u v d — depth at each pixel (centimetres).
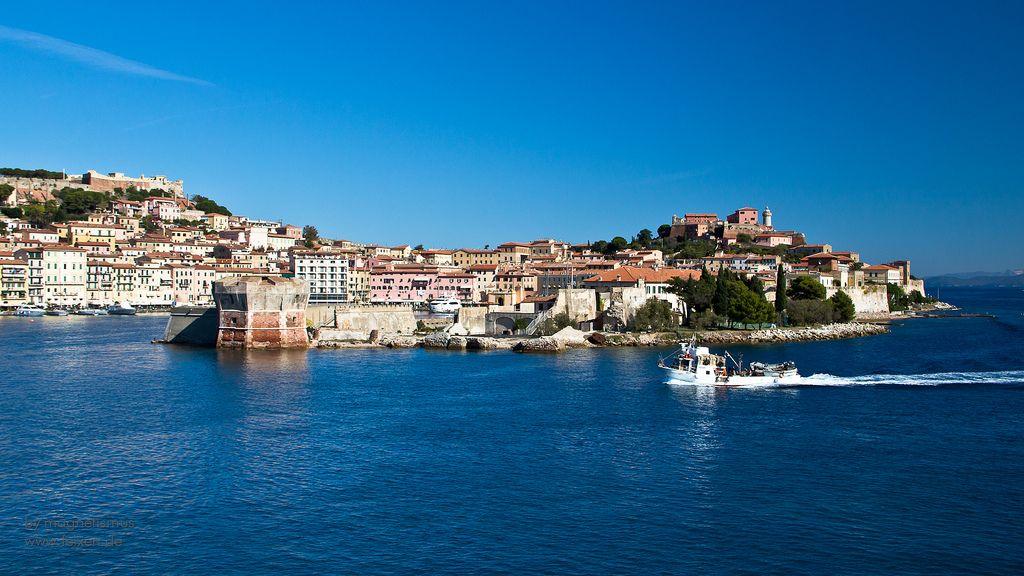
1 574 5250
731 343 18850
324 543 5712
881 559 5484
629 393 11219
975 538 5819
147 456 7769
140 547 5647
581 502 6519
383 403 10406
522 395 11038
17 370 13450
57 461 7581
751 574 5269
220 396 10925
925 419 9469
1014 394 11144
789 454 7900
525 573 5269
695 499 6594
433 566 5362
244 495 6662
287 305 16988
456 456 7794
